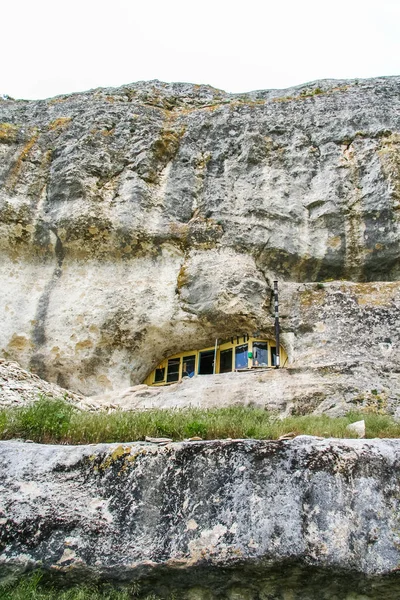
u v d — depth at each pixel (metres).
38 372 13.52
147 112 17.58
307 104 17.53
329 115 17.02
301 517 5.39
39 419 7.27
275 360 13.51
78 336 13.75
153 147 16.17
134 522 5.60
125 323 13.87
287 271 14.71
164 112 17.92
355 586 5.27
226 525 5.43
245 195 15.47
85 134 16.41
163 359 14.70
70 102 18.38
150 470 5.91
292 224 15.02
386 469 5.72
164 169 16.14
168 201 15.37
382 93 17.64
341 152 16.09
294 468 5.68
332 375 11.73
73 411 8.16
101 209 14.86
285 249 14.60
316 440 5.95
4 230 14.73
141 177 15.65
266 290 13.93
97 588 5.36
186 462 5.90
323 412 10.94
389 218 14.59
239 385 11.87
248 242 14.66
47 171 15.89
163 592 5.39
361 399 11.14
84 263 14.81
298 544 5.24
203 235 14.69
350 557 5.18
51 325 13.88
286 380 11.79
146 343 14.07
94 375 13.69
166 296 14.06
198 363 14.30
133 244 14.73
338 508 5.44
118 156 16.16
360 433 7.95
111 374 13.77
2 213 14.80
